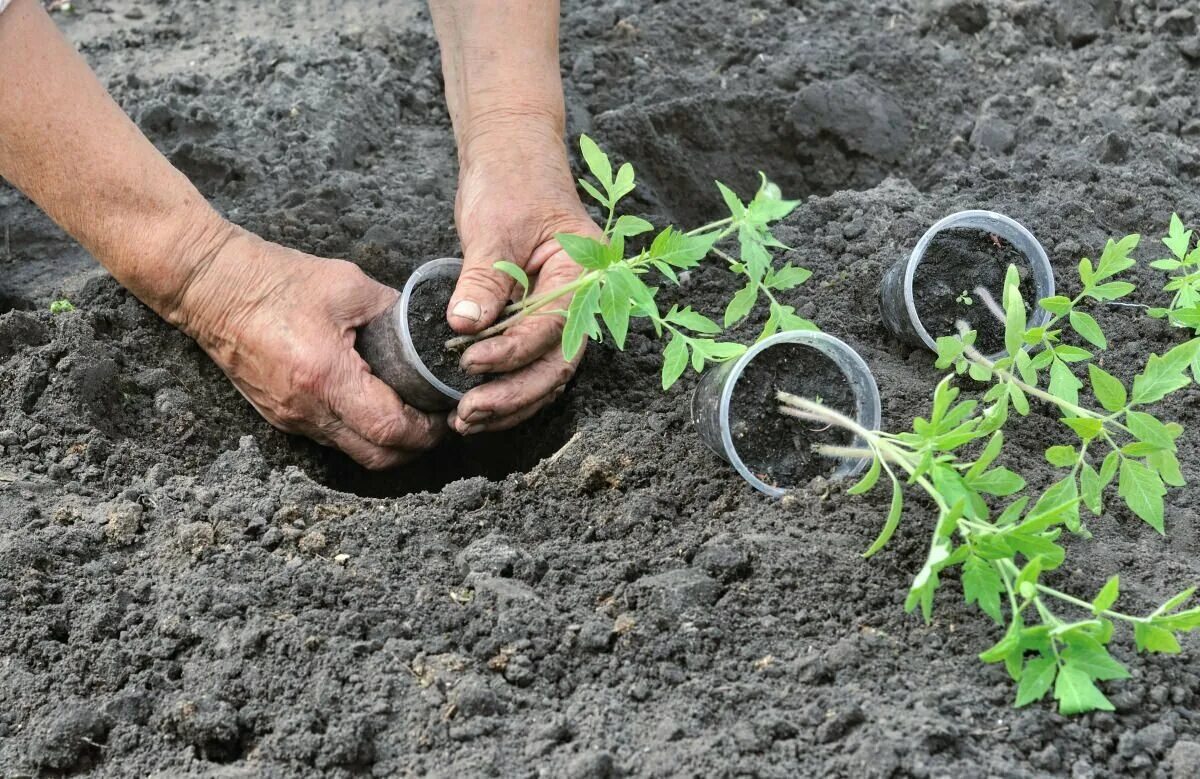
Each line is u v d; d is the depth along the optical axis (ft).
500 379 6.56
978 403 6.51
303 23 7.65
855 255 6.86
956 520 5.92
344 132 7.27
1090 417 6.16
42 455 6.50
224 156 7.14
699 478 6.40
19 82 6.41
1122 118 7.27
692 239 6.22
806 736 5.99
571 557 6.28
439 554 6.29
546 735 6.01
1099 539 6.29
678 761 5.96
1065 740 5.99
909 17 7.62
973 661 6.09
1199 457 6.46
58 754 6.06
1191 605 6.16
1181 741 5.98
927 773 5.92
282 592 6.21
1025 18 7.54
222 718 6.06
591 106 7.39
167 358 6.73
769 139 7.39
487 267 6.53
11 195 7.16
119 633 6.19
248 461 6.48
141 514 6.34
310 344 6.55
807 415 6.24
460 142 6.82
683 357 6.25
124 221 6.52
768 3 7.66
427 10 7.68
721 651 6.11
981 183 7.09
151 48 7.59
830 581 6.19
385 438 6.57
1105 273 6.32
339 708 6.06
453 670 6.09
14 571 6.24
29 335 6.69
